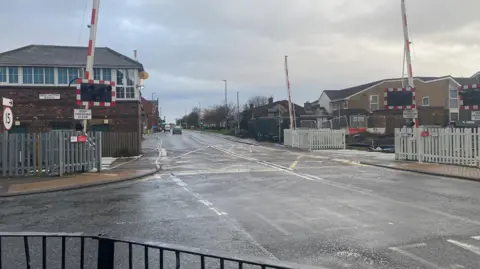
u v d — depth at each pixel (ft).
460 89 66.03
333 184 42.06
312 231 23.12
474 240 20.95
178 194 37.42
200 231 23.62
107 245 11.16
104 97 54.19
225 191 38.63
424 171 50.67
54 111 100.27
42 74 101.96
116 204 32.89
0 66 99.14
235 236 22.38
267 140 153.99
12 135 50.83
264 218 26.66
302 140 113.09
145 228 24.49
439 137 58.90
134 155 93.91
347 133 148.87
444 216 26.55
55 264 17.65
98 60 106.22
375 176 48.73
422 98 177.37
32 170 51.49
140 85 109.70
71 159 53.52
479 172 47.83
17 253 19.29
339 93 212.02
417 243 20.51
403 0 64.28
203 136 214.48
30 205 32.99
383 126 159.74
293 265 8.55
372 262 17.74
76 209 30.96
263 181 45.32
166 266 17.43
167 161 76.02
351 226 24.11
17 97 98.68
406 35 64.49
